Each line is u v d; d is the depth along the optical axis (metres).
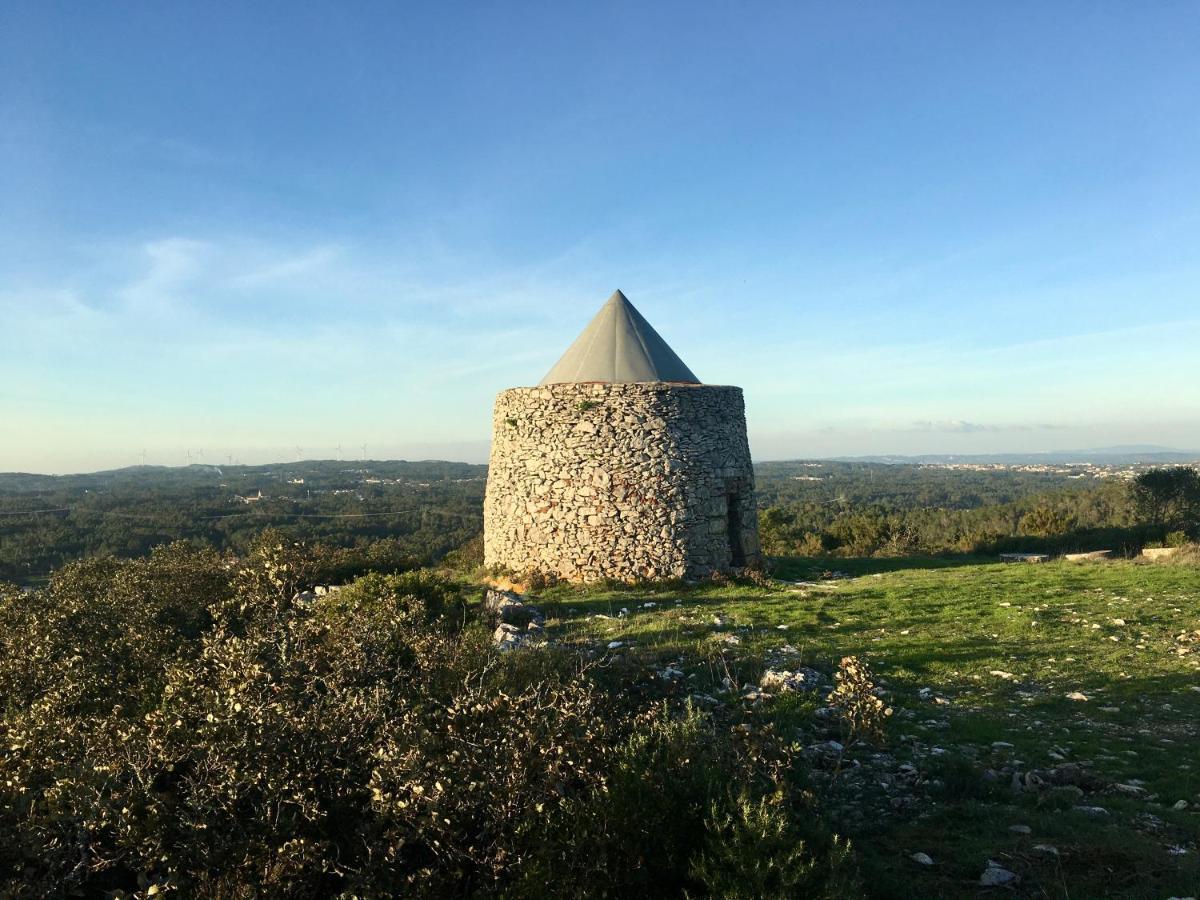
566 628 11.52
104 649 8.41
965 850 4.84
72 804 4.21
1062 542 27.69
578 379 18.20
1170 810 5.36
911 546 32.06
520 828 4.31
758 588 15.55
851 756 6.50
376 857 4.32
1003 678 8.92
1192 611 12.45
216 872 4.20
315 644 6.49
